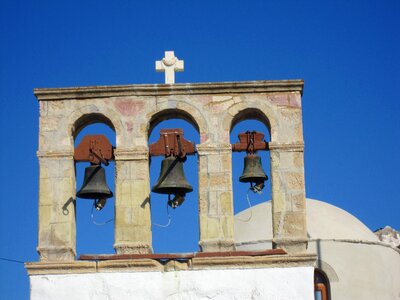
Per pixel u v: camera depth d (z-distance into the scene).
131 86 25.67
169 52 26.05
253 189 25.70
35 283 24.47
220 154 25.33
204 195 25.14
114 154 25.41
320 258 37.69
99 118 25.92
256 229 37.66
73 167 25.52
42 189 25.28
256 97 25.64
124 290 24.41
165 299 24.36
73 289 24.42
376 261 38.47
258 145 25.59
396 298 38.91
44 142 25.53
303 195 25.11
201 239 24.89
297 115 25.53
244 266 24.44
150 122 25.72
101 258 24.59
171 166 25.31
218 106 25.59
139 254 24.62
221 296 24.31
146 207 25.12
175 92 25.70
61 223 25.09
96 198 25.50
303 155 25.34
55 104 25.73
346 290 37.56
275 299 24.23
